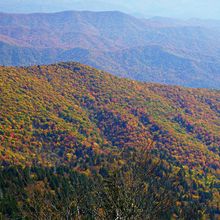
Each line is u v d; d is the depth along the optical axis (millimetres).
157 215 11922
